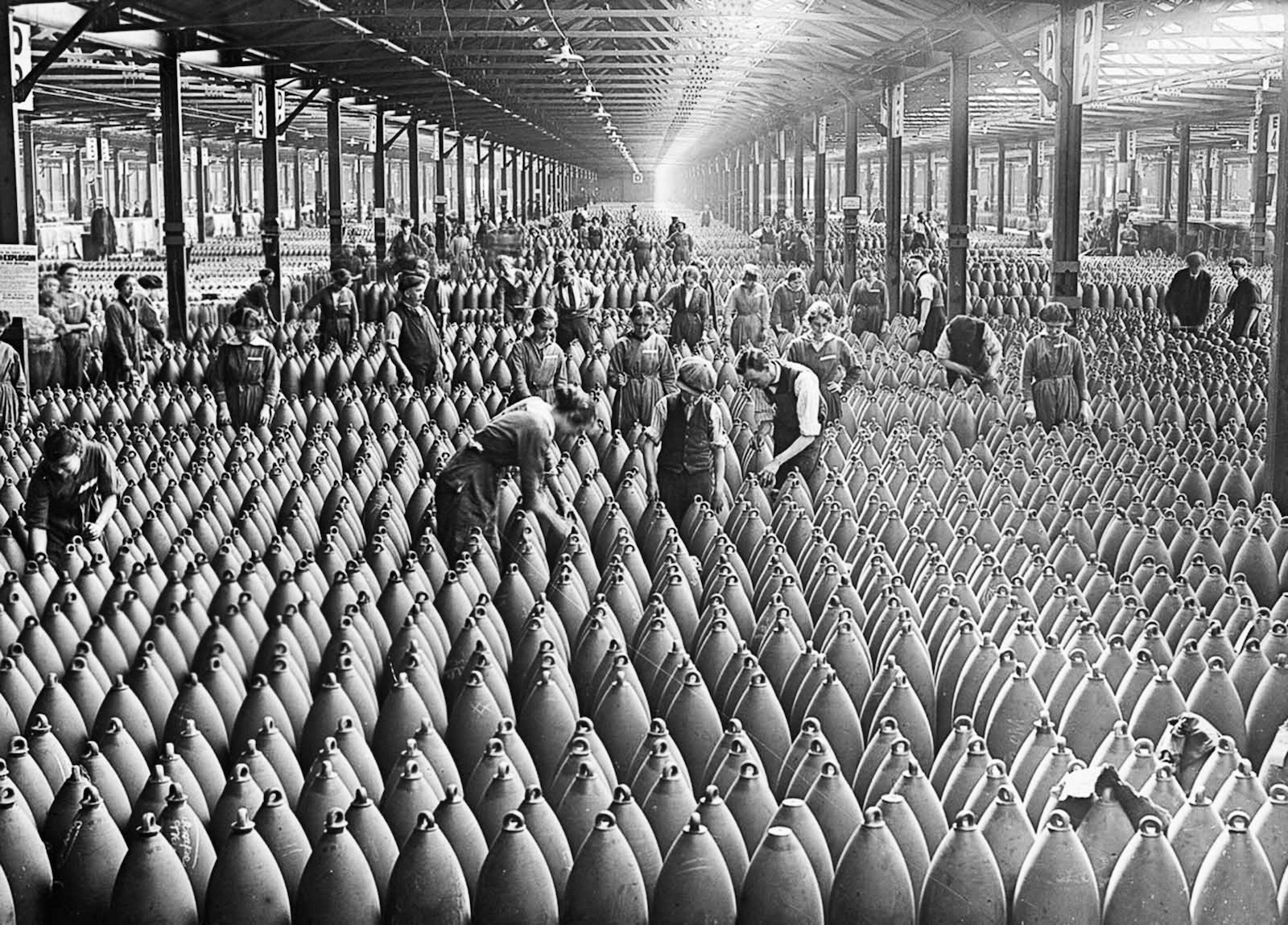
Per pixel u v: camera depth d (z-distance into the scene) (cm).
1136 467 913
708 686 558
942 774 450
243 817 385
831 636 554
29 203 3412
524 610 621
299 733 508
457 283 2361
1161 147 4938
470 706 496
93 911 402
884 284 2294
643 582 667
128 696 501
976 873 369
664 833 414
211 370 1166
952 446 988
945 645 572
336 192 2642
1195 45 2323
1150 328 1888
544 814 401
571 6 1933
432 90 2825
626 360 1145
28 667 539
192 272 3134
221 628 562
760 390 1080
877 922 371
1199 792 392
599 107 3350
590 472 827
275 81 2194
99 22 1554
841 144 4822
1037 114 3466
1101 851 385
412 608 570
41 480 748
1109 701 486
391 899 382
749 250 3997
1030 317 2194
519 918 377
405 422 1102
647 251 2591
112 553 767
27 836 403
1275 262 950
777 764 492
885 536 734
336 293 1634
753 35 1859
